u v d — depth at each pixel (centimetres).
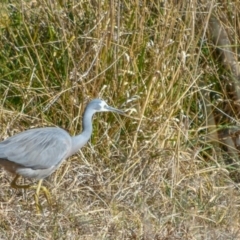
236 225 1065
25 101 1192
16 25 1246
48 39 1236
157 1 1257
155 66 1198
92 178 1134
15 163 1035
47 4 1230
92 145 1172
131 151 1159
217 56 1282
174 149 1164
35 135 1049
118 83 1197
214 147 1228
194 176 1156
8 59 1227
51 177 1141
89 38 1193
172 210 1093
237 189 1166
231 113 1270
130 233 1027
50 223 1029
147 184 1126
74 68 1176
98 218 1054
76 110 1187
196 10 1252
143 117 1180
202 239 1031
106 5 1216
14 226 1027
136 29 1216
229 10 1291
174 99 1208
